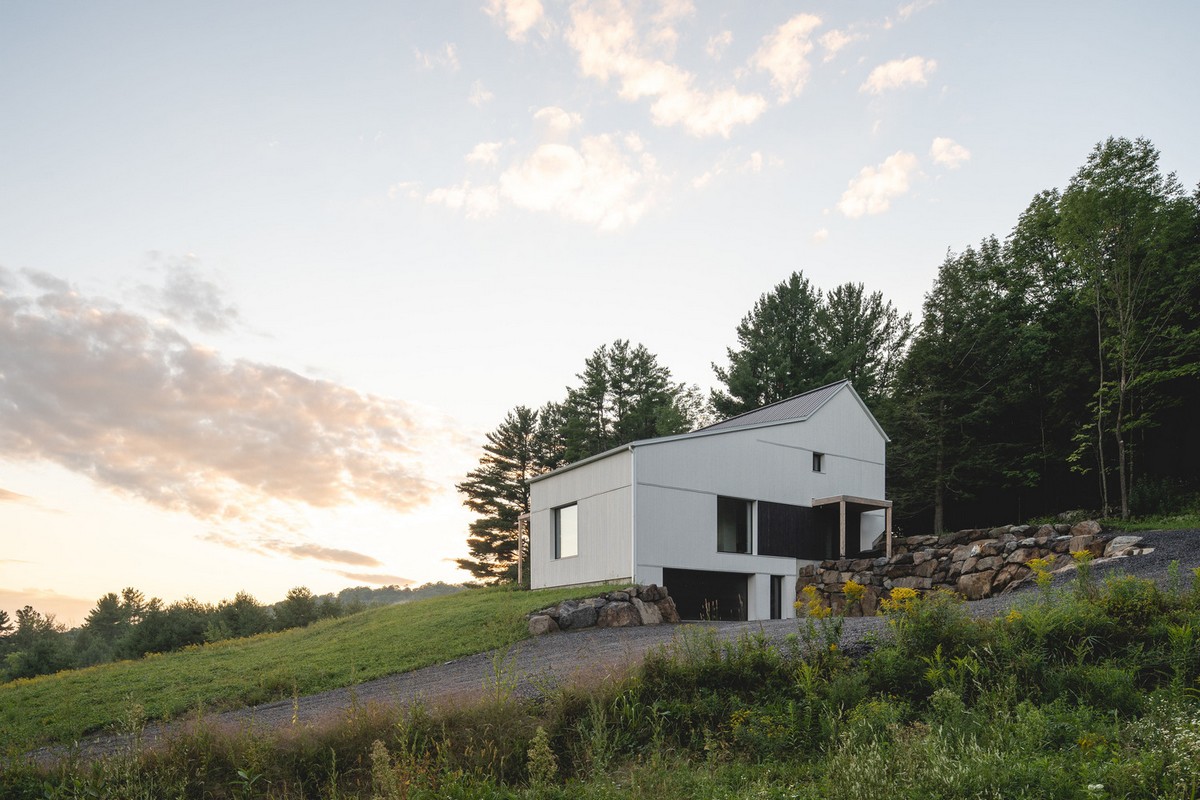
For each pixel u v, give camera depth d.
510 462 56.72
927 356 32.47
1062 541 18.05
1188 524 18.97
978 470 31.47
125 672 18.23
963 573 19.88
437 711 7.86
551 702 8.07
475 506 56.78
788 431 25.73
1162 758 5.08
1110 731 5.94
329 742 7.55
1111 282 25.88
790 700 7.64
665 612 19.59
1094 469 28.89
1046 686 6.96
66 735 11.69
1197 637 7.11
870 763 5.48
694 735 7.45
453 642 16.58
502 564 55.88
